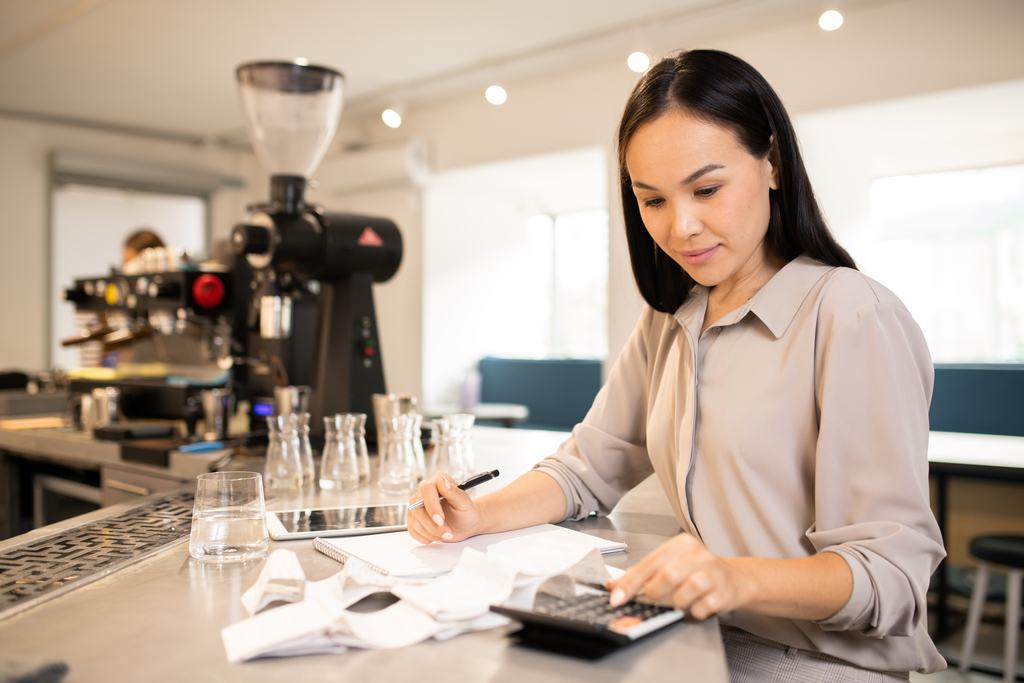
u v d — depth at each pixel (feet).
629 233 3.88
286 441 4.86
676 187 3.17
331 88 7.18
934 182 12.92
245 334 8.27
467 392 18.19
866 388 3.02
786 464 3.23
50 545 3.47
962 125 12.35
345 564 2.89
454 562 3.06
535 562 3.04
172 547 3.48
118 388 8.41
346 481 4.88
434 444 4.92
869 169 13.08
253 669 2.23
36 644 2.39
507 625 2.58
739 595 2.53
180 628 2.52
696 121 3.09
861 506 2.98
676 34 13.10
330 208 19.65
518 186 18.44
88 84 15.84
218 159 21.59
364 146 18.86
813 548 3.22
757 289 3.57
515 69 14.96
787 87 12.60
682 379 3.68
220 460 6.04
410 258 18.26
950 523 11.45
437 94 16.57
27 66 14.73
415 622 2.50
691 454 3.48
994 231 12.60
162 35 13.16
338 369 6.74
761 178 3.26
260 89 6.99
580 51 13.97
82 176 18.99
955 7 11.14
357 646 2.38
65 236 19.65
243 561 3.27
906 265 13.23
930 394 3.21
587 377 17.39
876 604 2.71
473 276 18.99
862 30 11.88
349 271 6.72
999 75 10.85
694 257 3.30
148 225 21.34
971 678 8.86
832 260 3.41
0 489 8.25
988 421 11.43
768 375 3.29
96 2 11.80
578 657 2.31
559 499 3.92
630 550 3.45
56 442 7.46
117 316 9.89
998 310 12.64
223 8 12.03
